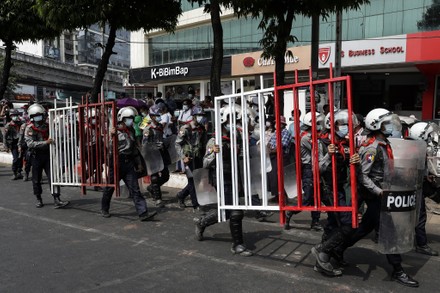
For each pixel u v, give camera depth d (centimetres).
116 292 378
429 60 1512
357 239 420
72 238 543
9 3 1079
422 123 502
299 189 418
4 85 1323
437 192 475
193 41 2442
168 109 1119
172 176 905
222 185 483
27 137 698
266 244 518
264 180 451
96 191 866
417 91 1781
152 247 507
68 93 3997
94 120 661
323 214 669
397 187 378
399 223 380
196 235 534
